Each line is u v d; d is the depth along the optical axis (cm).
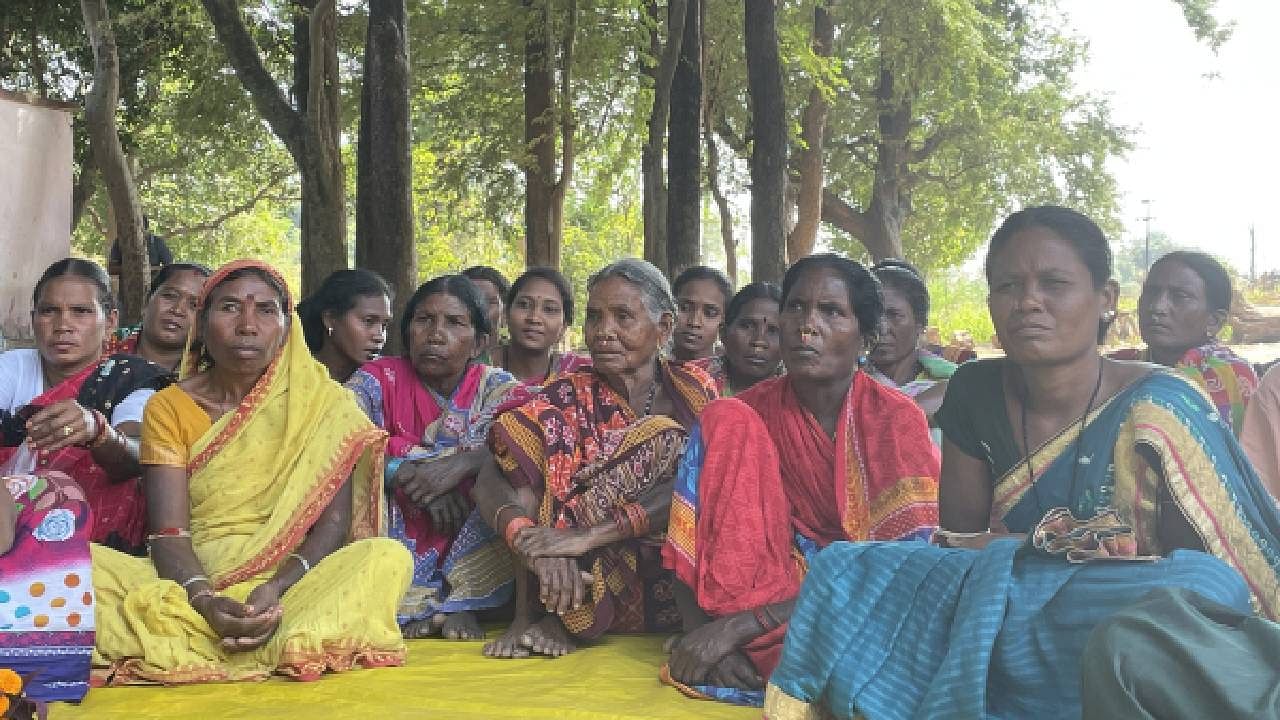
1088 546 298
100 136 1220
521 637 426
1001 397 351
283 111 1282
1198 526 307
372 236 1130
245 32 1276
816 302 407
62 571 370
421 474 502
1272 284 4534
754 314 535
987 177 2977
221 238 4003
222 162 3077
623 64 1952
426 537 514
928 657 307
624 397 459
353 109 2059
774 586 388
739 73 2181
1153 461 319
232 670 394
